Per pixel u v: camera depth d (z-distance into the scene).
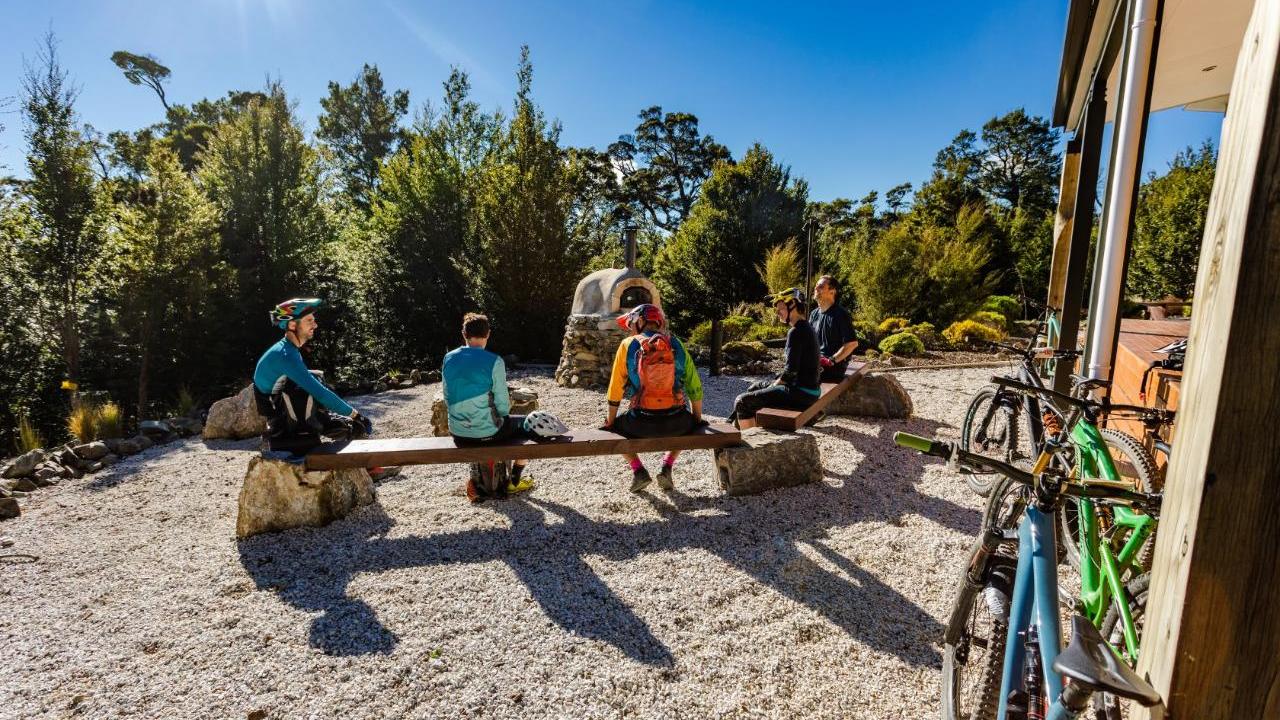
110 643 2.83
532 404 6.32
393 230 15.04
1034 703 1.49
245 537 3.96
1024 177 43.00
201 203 12.80
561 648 2.74
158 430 7.05
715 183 20.92
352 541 3.88
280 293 14.39
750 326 14.07
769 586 3.25
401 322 15.08
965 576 2.05
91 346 11.94
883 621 2.93
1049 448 1.74
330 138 34.84
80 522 4.41
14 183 10.79
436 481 5.08
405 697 2.44
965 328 12.95
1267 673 1.06
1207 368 1.10
